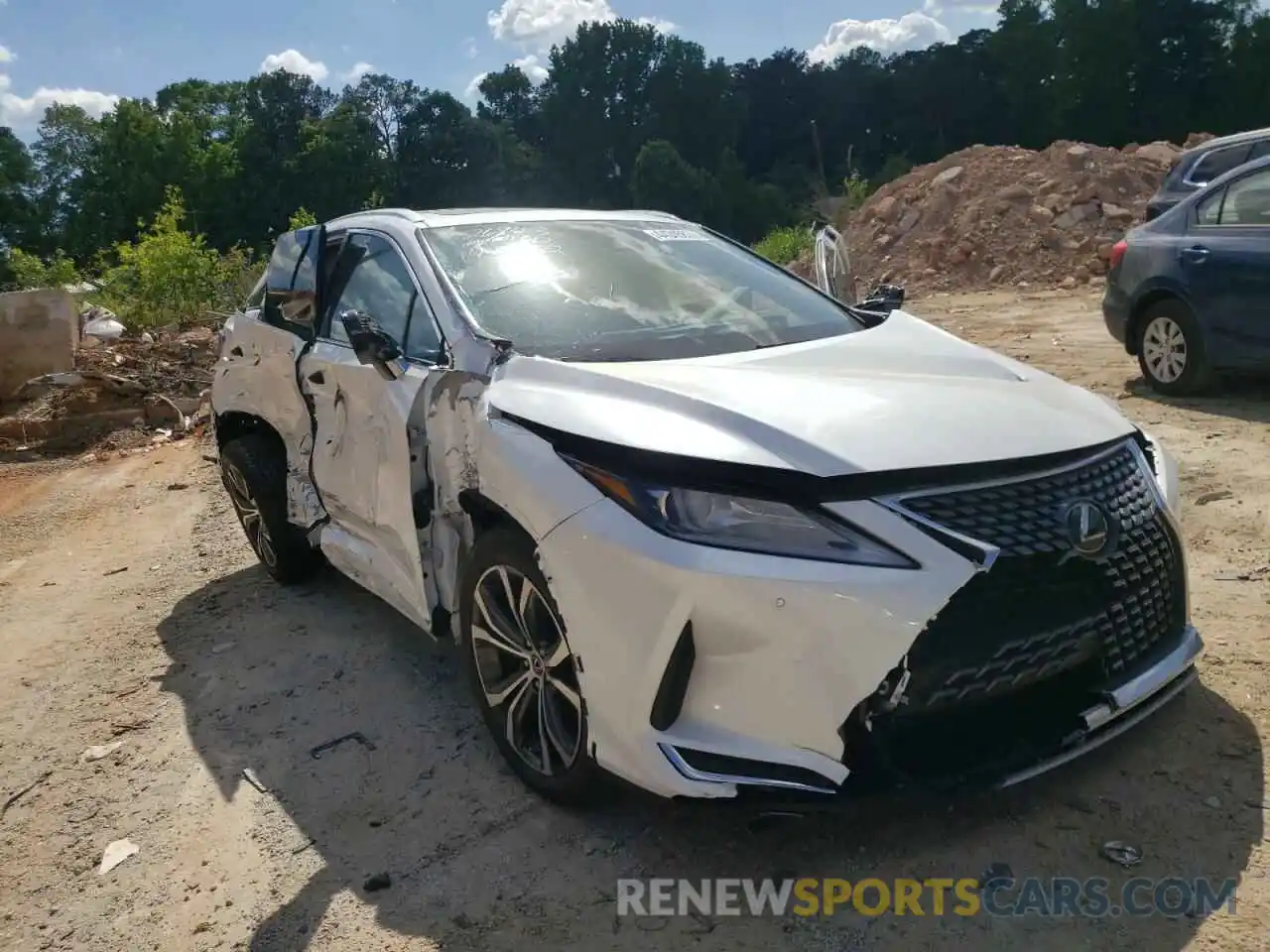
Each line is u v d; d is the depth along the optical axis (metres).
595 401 2.93
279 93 80.00
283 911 2.78
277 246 5.02
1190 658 2.92
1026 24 77.94
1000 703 2.57
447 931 2.62
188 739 3.79
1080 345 9.82
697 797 2.50
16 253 27.17
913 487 2.50
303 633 4.62
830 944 2.44
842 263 5.43
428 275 3.78
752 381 2.96
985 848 2.70
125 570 6.00
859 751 2.43
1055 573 2.55
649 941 2.51
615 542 2.60
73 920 2.88
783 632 2.41
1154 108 71.62
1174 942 2.34
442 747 3.51
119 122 67.31
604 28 95.56
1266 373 6.79
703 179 82.50
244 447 5.09
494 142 91.12
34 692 4.39
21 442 10.24
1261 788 2.81
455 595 3.34
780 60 102.06
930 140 93.06
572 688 2.87
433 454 3.43
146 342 13.08
